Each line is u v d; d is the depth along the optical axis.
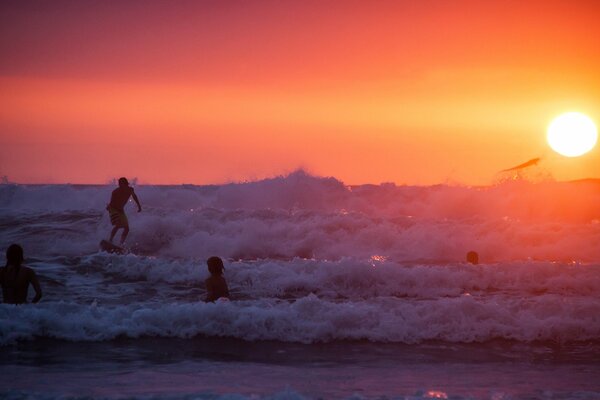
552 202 101.50
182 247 73.06
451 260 68.00
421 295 48.16
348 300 46.12
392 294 48.38
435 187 117.19
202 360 31.94
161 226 75.19
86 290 46.84
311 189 110.06
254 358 32.59
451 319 38.62
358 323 37.72
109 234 75.88
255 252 72.38
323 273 50.03
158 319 36.75
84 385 26.98
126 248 71.25
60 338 34.66
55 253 68.06
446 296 47.88
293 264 51.69
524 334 37.78
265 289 48.34
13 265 38.53
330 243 73.88
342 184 114.06
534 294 48.06
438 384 28.53
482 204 104.50
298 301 39.12
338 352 34.19
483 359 33.47
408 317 38.91
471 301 39.91
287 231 75.75
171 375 29.08
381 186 115.38
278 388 27.23
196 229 76.25
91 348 33.28
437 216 103.50
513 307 41.12
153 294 46.59
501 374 30.61
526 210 100.31
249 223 77.31
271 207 110.44
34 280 38.66
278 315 37.44
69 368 29.78
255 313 37.31
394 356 33.66
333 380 28.84
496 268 51.75
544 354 34.59
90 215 84.00
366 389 27.33
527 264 52.41
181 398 24.34
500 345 36.22
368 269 49.91
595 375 30.61
